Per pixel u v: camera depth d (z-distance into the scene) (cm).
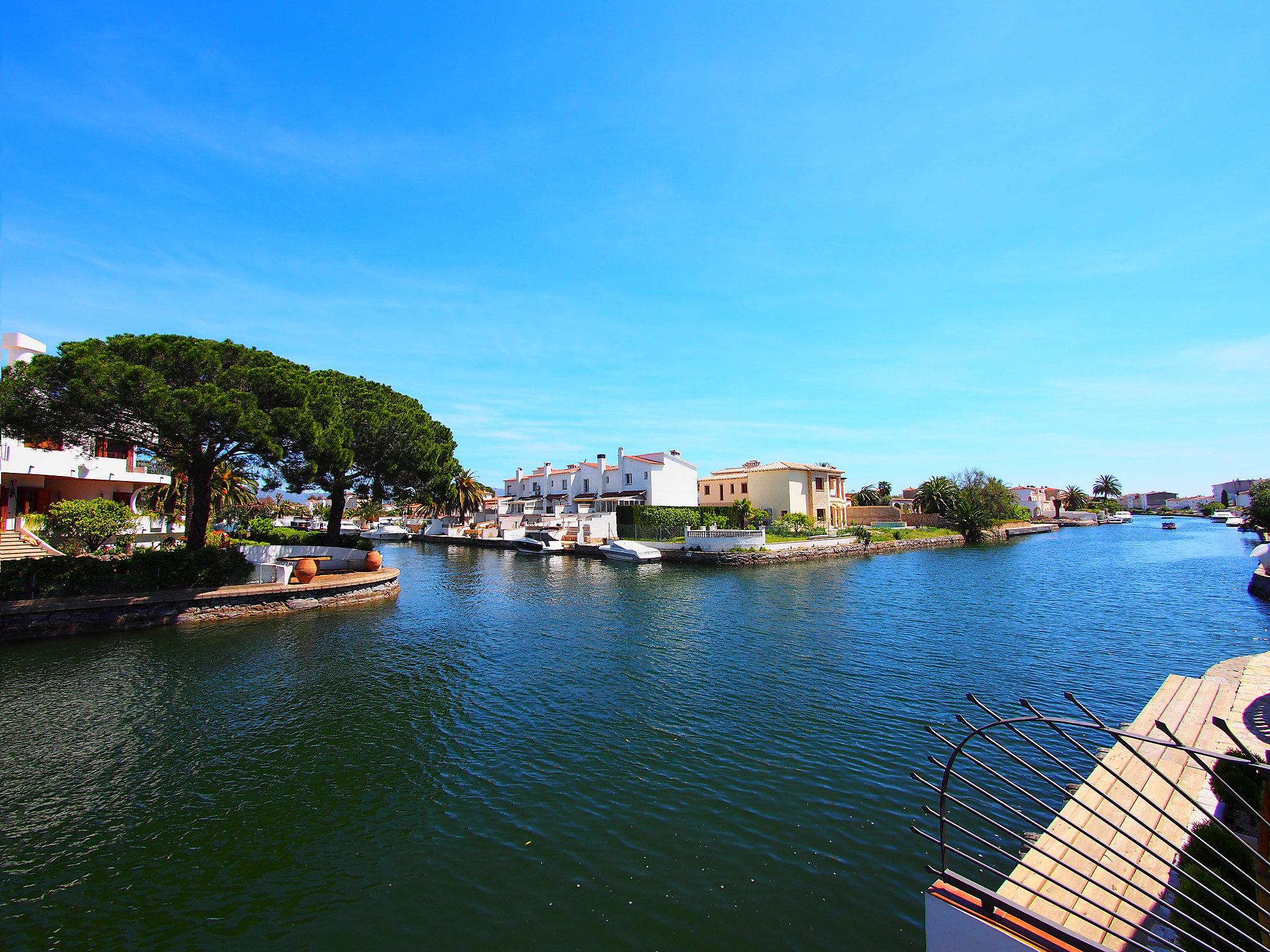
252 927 745
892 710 1447
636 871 842
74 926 748
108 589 2380
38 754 1234
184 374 2458
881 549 6131
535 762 1188
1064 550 6156
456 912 769
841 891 791
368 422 3300
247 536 4419
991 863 819
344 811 1014
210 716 1444
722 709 1466
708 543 5316
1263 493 5638
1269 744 969
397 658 1977
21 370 2148
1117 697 1523
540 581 4103
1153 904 614
